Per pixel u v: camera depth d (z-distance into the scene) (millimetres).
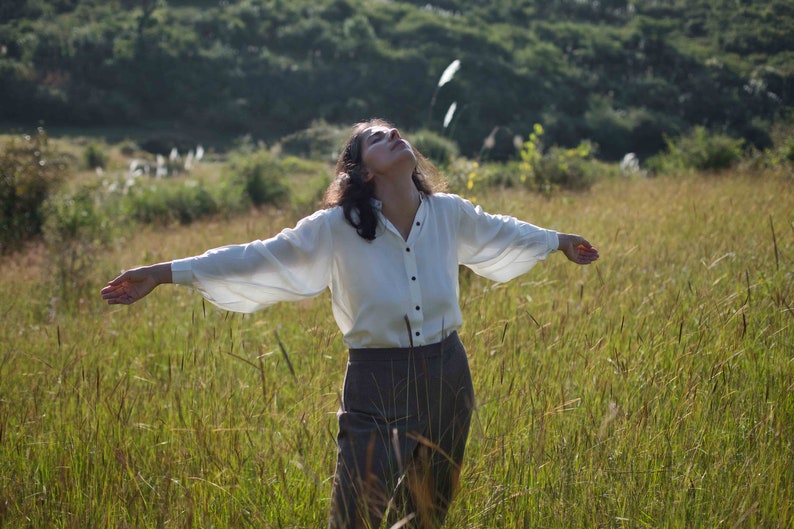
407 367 2910
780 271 5227
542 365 3896
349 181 2941
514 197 12289
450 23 75062
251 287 2936
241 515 3055
